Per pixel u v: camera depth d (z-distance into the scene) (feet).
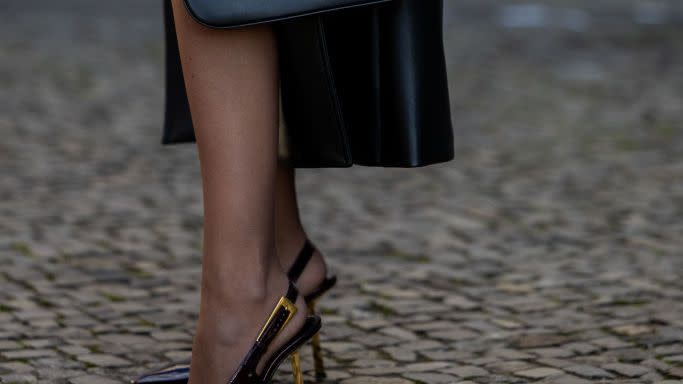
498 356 9.58
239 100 6.53
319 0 6.29
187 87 6.61
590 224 15.94
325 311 11.32
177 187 18.54
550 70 33.91
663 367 9.10
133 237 14.96
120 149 21.79
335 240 15.02
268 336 6.97
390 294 12.08
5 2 52.06
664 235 15.10
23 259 13.57
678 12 50.80
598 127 24.85
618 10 51.98
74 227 15.47
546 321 10.79
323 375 9.00
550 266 13.42
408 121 6.84
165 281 12.62
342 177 19.58
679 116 26.07
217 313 6.93
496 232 15.53
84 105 26.86
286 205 8.38
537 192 18.38
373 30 6.84
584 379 8.81
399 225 16.02
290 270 8.38
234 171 6.64
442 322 10.86
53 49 36.58
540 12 51.19
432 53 6.95
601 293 11.93
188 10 6.27
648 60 35.78
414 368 9.25
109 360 9.51
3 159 20.35
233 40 6.46
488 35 42.39
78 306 11.42
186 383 8.04
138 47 37.88
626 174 19.72
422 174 19.95
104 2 54.08
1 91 28.27
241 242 6.84
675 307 11.19
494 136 23.91
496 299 11.81
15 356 9.57
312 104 6.73
